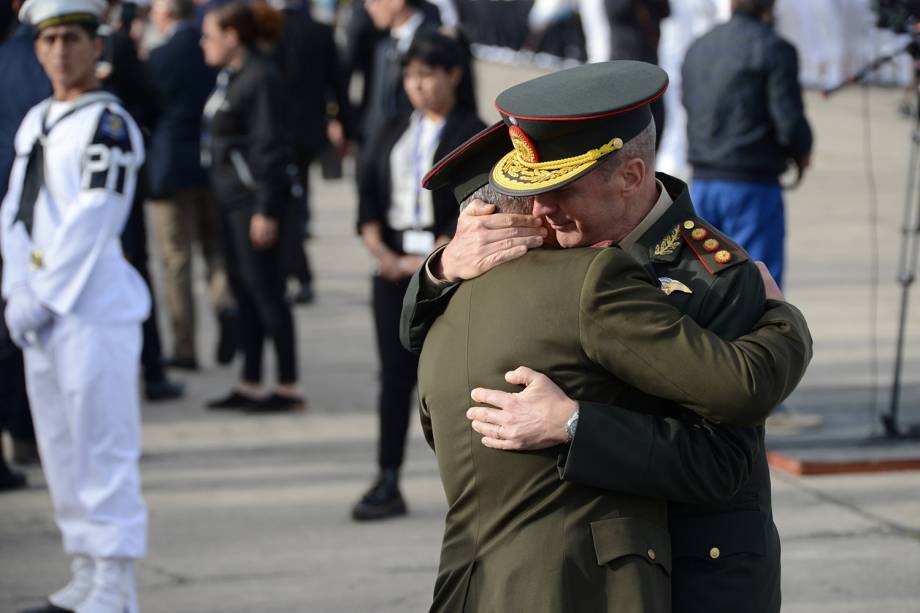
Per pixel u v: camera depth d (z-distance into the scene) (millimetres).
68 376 12367
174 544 15367
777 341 6879
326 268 32344
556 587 6852
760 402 6684
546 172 7055
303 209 29516
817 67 53969
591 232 7203
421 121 15453
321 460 18734
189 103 22641
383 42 25656
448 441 7312
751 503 7324
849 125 48469
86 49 12664
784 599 13352
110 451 12469
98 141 12445
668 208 7305
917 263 30797
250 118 20047
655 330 6715
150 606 13531
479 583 7168
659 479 6809
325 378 23172
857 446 17859
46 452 12648
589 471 6777
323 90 29750
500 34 74250
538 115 6941
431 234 15328
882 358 22953
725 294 7004
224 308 24109
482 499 7203
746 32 17953
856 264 30672
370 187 15727
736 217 18281
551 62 71562
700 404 6707
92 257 12266
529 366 6945
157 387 21953
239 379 23375
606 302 6797
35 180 12641
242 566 14633
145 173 20766
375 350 25047
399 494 16250
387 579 14219
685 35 36375
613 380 6961
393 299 15656
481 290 7281
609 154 6996
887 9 17672
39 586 14211
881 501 16266
